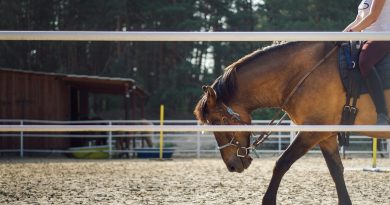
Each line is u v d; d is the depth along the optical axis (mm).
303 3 39969
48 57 45688
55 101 23812
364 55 5664
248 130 4500
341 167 6141
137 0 44188
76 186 10258
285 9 40438
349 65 5742
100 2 43312
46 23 45938
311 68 5879
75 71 45750
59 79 23594
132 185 10445
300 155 5945
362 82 5715
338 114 5812
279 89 6074
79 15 44906
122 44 46469
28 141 23141
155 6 43875
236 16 44844
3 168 14891
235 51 43750
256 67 6152
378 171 13664
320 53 5910
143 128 4500
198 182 11008
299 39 4184
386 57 5699
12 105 23531
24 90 23719
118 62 44094
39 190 9578
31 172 13539
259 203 7957
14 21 43844
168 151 21750
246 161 6391
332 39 4211
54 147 23297
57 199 8375
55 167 15328
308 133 5895
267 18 44562
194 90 42250
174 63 47781
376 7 5574
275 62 6078
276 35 4168
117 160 19703
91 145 25359
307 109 5844
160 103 44000
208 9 46219
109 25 44594
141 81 44219
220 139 6410
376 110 5621
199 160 19266
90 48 46938
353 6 40000
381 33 4215
